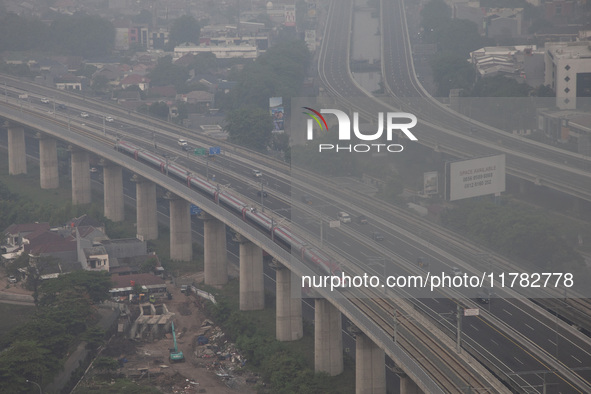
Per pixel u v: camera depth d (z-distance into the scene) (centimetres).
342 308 16512
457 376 13525
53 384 17088
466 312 15038
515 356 14788
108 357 18338
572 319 16488
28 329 18312
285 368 17738
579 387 13912
